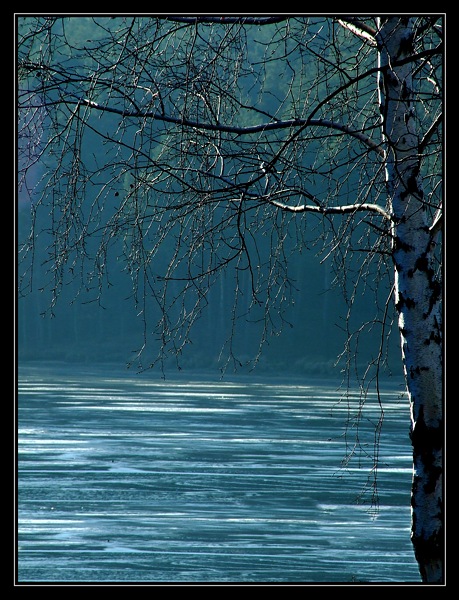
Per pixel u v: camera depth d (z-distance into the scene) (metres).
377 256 19.30
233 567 37.91
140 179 17.77
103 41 19.06
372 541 42.78
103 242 18.42
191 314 18.14
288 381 169.25
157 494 54.31
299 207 19.03
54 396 126.69
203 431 85.12
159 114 18.47
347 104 19.55
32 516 48.16
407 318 18.09
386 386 139.25
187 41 18.95
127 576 36.22
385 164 18.30
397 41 18.30
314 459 67.94
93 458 68.12
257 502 51.97
